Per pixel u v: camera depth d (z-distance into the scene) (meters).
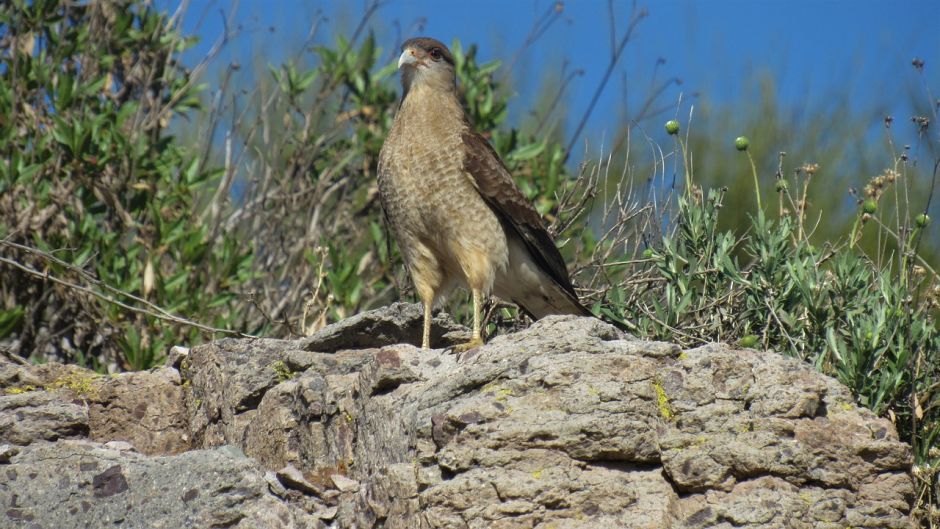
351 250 16.84
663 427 8.05
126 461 8.49
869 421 8.23
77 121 14.92
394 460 8.48
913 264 10.80
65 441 9.23
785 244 11.05
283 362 10.16
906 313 10.28
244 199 16.89
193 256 15.00
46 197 14.91
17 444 9.48
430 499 7.67
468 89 17.41
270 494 8.48
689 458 7.83
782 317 10.73
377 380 9.08
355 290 14.90
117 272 14.51
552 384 8.04
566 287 12.59
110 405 10.39
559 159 16.73
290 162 17.27
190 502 8.26
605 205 13.46
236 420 9.98
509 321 14.19
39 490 8.32
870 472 8.04
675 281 11.45
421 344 11.62
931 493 9.49
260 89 17.28
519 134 17.56
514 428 7.77
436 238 12.05
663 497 7.73
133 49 17.23
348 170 17.62
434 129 11.97
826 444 8.02
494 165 12.04
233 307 15.28
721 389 8.25
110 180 15.55
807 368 8.43
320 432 9.41
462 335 11.75
